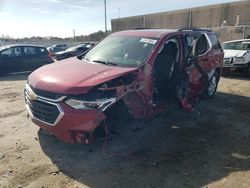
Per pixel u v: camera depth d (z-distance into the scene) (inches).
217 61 284.0
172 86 207.2
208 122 223.0
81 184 132.6
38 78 163.9
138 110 174.9
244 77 444.8
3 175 138.0
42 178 136.6
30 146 171.6
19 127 204.1
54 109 147.9
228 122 224.1
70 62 192.5
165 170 146.4
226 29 1306.6
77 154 162.4
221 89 350.6
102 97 148.5
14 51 493.0
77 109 144.1
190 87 219.8
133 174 142.1
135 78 167.6
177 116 234.4
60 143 176.4
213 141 185.5
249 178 140.7
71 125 144.2
